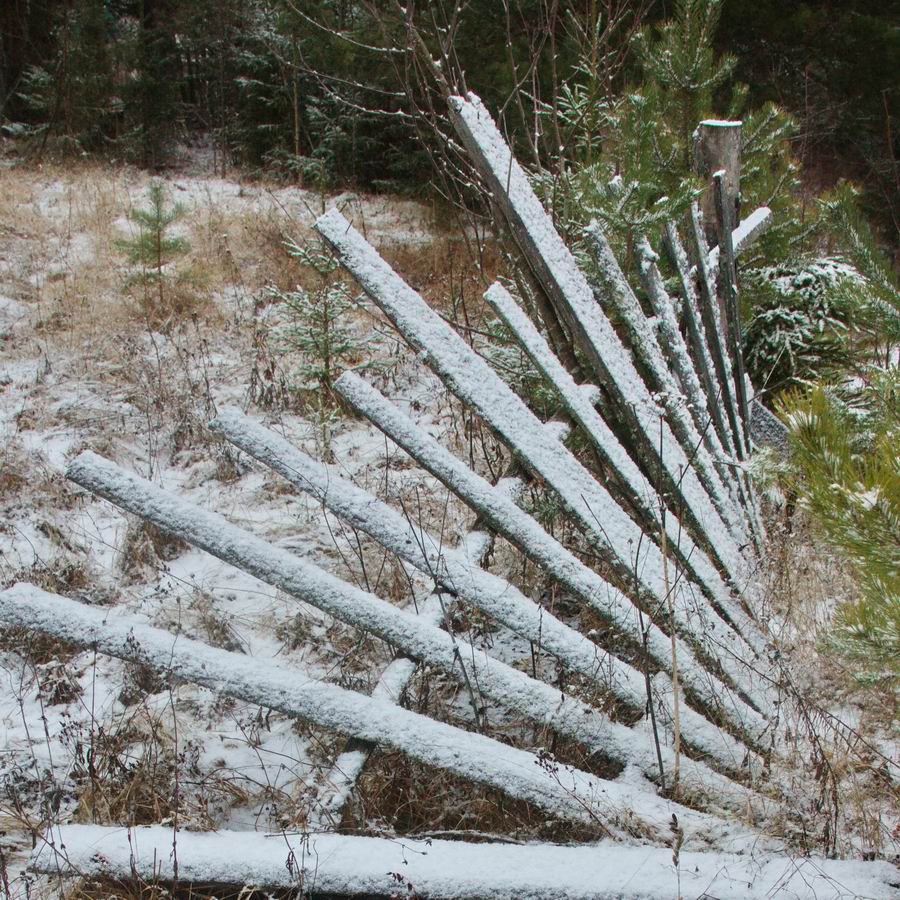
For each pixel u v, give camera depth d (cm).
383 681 288
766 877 240
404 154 1224
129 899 239
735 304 471
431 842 250
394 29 914
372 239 951
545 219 375
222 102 1700
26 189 1166
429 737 270
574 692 308
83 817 276
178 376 608
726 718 298
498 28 980
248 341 678
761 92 1226
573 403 347
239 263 866
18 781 295
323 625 380
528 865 242
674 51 605
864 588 226
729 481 400
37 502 460
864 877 240
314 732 320
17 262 830
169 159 1728
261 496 475
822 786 267
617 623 310
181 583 412
